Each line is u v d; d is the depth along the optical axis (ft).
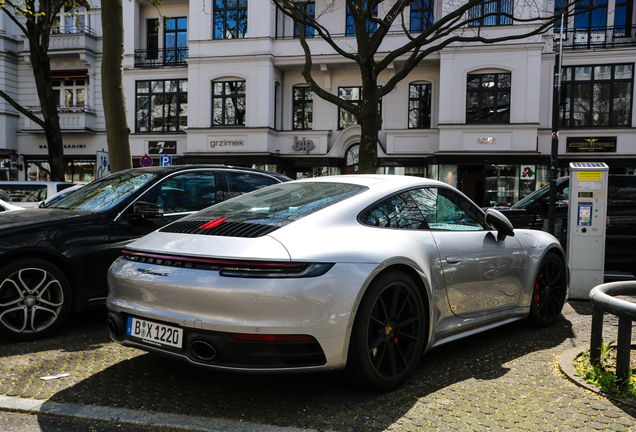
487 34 62.80
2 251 13.05
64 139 80.23
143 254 10.19
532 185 62.85
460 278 11.85
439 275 11.26
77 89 80.18
